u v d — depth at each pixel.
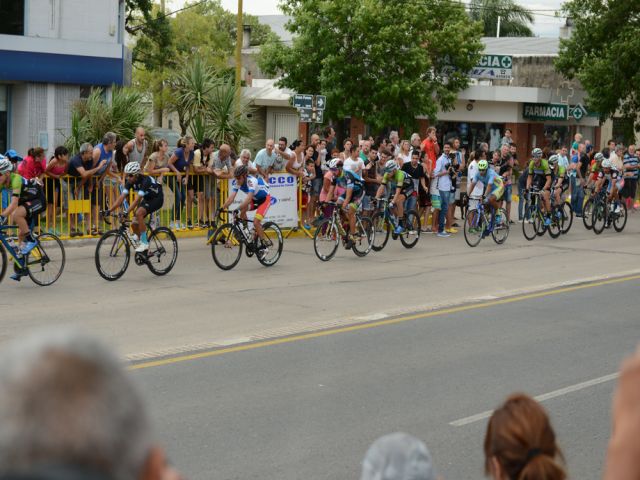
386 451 2.58
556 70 42.94
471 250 19.02
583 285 14.87
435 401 8.01
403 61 37.34
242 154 17.94
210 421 7.26
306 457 6.50
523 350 10.09
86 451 1.12
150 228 14.61
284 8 39.81
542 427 3.04
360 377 8.76
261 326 11.14
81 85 26.94
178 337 10.41
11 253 13.17
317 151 20.19
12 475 1.10
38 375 1.13
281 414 7.50
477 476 6.22
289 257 17.20
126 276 14.62
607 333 11.11
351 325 11.29
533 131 43.44
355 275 15.37
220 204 19.06
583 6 41.72
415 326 11.29
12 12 25.50
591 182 23.58
